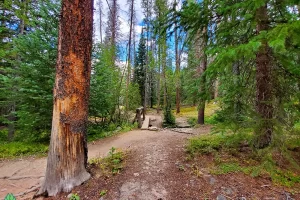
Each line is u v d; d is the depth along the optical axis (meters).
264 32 2.37
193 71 9.41
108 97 8.48
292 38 2.12
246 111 3.46
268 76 3.36
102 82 7.93
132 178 3.10
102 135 7.79
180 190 2.75
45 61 6.04
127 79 10.75
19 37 6.03
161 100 23.05
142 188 2.82
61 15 2.82
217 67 2.75
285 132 3.04
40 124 6.31
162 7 6.98
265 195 2.53
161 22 3.91
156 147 4.96
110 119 9.74
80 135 3.00
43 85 6.15
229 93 3.76
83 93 3.00
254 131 3.23
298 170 3.03
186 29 3.99
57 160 2.86
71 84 2.86
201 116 10.05
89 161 3.96
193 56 8.40
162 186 2.87
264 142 3.41
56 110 2.89
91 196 2.68
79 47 2.87
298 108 3.02
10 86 6.24
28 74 6.12
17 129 7.87
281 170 3.01
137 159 3.96
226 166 3.29
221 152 3.94
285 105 3.08
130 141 6.42
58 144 2.87
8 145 6.24
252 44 2.24
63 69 2.83
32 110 6.29
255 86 3.66
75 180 2.92
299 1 2.34
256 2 2.47
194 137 5.88
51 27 6.13
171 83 15.16
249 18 3.17
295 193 2.54
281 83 3.30
